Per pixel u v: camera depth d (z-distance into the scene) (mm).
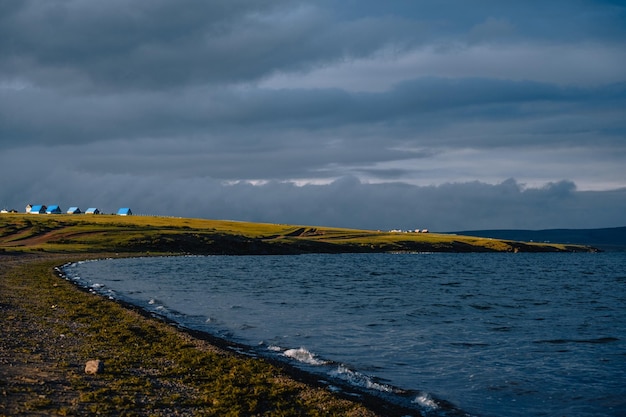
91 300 42000
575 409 19859
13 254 115500
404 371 24750
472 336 34844
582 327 39719
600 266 158625
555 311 49906
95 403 15906
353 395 20078
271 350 27922
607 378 24297
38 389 16734
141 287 62000
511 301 58719
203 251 177875
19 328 27672
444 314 45812
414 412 18625
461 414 18828
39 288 49375
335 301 53969
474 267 139875
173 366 22000
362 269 119688
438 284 82188
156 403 16672
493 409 19609
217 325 35906
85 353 22922
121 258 133000
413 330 36625
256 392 18969
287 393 19359
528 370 25562
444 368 25562
